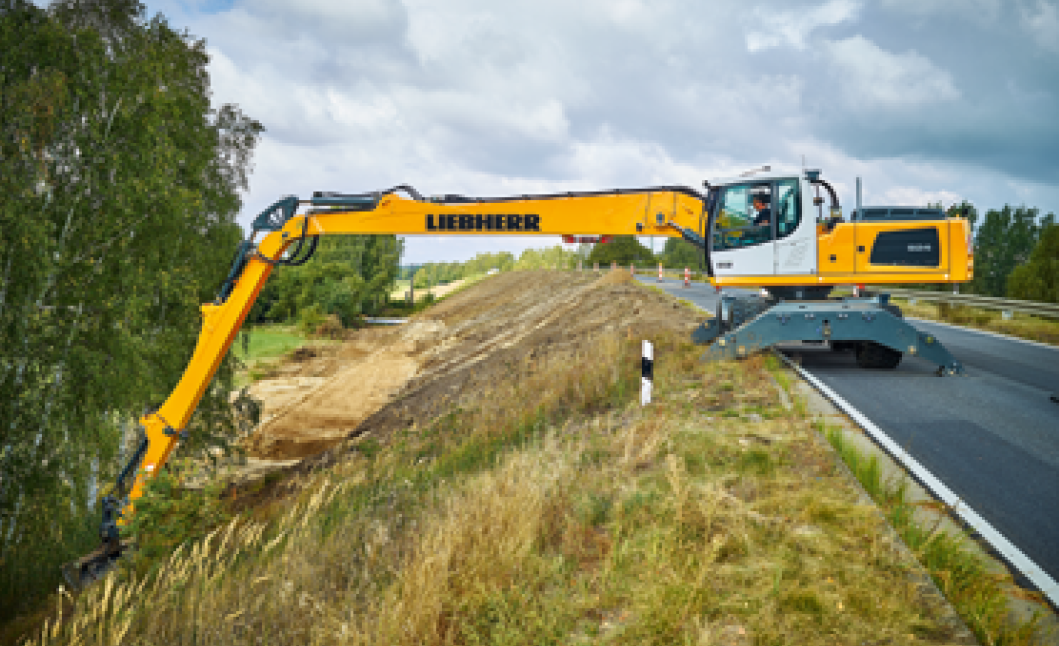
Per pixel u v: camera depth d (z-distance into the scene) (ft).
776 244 31.96
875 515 13.38
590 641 9.95
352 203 30.78
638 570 11.80
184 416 29.01
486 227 31.63
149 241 55.06
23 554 37.06
